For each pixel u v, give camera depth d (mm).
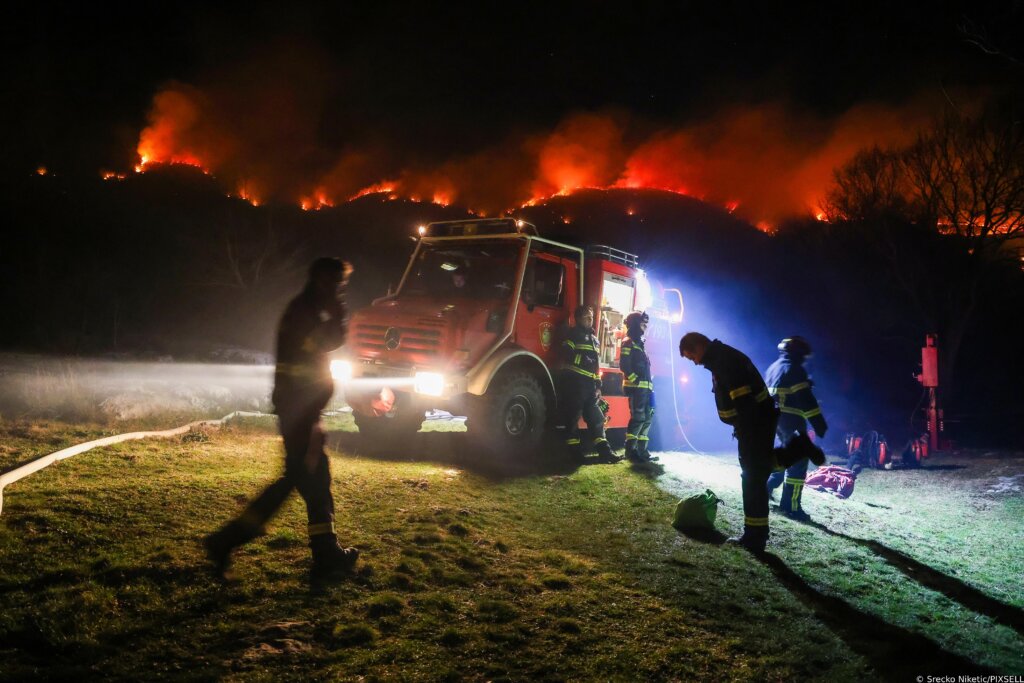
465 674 3348
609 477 7945
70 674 2941
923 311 21906
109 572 3824
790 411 7227
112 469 5895
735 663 3807
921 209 21344
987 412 20312
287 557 4336
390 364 8305
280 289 28797
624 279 10359
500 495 6637
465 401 8039
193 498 5195
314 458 4156
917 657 4176
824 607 4824
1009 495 10000
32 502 4680
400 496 5996
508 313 8305
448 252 9078
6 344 16141
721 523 6543
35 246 23953
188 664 3143
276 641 3402
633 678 3500
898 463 12773
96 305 21047
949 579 5898
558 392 9086
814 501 8312
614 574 4879
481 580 4492
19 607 3383
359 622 3697
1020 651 4496
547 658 3607
